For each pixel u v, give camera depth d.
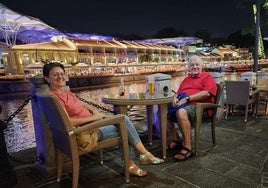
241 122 5.30
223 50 113.12
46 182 2.94
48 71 2.82
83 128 2.43
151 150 3.81
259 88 5.58
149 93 3.77
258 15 6.59
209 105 3.57
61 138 2.60
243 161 3.31
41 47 47.09
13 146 12.36
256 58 6.80
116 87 42.47
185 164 3.26
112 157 3.59
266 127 4.87
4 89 30.86
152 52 84.69
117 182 2.85
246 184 2.72
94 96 32.19
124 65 57.12
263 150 3.68
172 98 3.39
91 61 61.06
